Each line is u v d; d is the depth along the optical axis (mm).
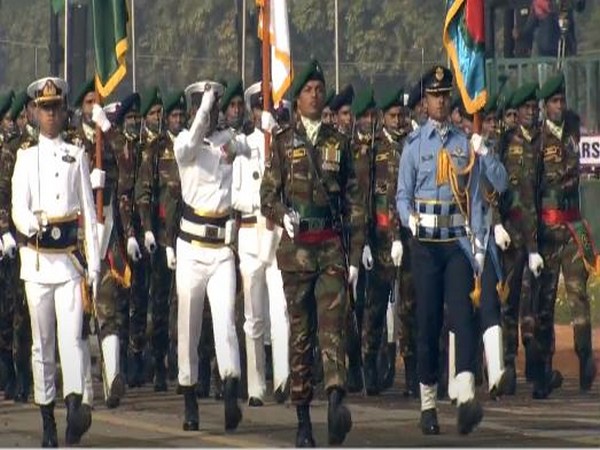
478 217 40312
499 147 50500
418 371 41188
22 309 51438
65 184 40156
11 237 50125
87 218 40500
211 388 53594
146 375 55656
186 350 42906
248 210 47594
